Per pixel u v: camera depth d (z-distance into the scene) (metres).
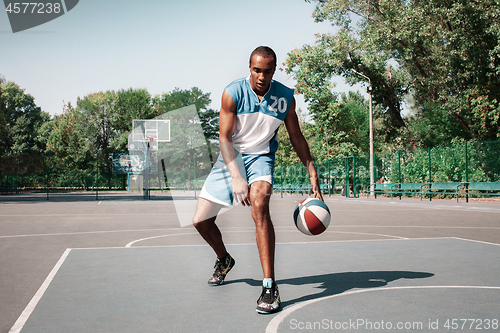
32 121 77.00
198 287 4.56
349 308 3.65
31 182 56.00
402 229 10.43
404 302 3.83
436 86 26.11
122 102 62.59
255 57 3.57
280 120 3.89
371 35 28.39
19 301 3.99
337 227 10.97
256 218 3.71
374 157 27.91
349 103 48.66
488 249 7.08
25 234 9.68
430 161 22.91
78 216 15.44
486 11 22.22
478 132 24.98
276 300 3.62
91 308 3.75
